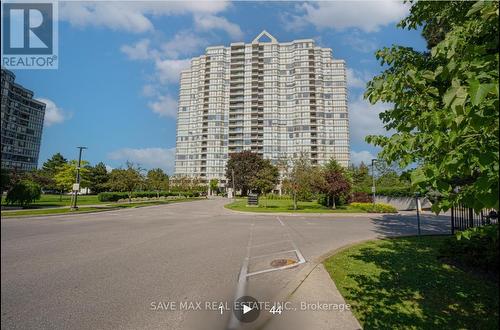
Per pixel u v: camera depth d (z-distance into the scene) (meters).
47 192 77.50
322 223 16.25
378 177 40.66
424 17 4.76
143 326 3.77
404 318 3.74
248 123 114.25
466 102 2.06
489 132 2.18
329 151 108.56
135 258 7.50
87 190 80.12
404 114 3.23
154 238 10.74
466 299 4.35
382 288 4.90
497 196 1.97
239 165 81.94
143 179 37.34
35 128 120.12
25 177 42.47
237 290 5.08
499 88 1.74
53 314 4.11
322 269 6.18
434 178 2.53
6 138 106.25
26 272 6.18
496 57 2.19
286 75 116.56
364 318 3.79
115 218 18.78
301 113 110.38
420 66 4.68
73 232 12.20
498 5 2.21
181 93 124.25
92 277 5.84
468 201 2.41
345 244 9.55
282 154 110.44
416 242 9.37
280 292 4.85
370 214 22.33
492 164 2.13
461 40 2.60
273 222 16.81
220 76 117.75
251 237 11.06
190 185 73.94
